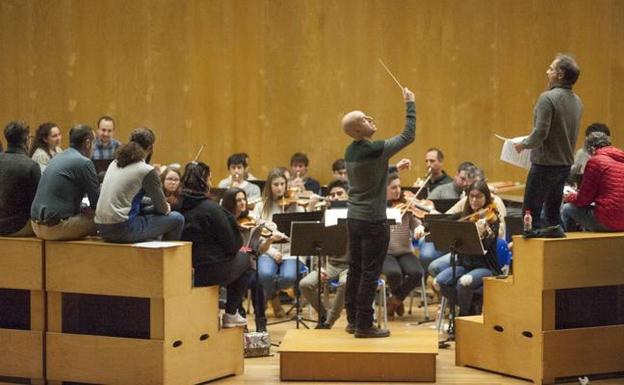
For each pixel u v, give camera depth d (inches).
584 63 536.4
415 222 414.0
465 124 539.8
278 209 427.5
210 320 317.4
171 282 300.5
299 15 540.7
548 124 304.5
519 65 538.0
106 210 299.1
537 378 313.7
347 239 349.4
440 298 435.5
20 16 538.0
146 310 322.3
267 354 356.5
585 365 319.0
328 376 317.4
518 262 318.3
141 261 299.0
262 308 374.6
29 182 313.9
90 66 538.6
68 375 311.7
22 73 539.5
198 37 539.5
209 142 542.6
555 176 311.1
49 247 309.1
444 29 538.0
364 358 315.9
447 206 429.4
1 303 328.8
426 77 539.2
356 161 318.3
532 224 318.7
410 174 543.5
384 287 386.3
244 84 542.3
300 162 504.7
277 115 543.2
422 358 314.5
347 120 318.7
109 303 325.4
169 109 541.0
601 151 327.9
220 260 320.2
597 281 316.2
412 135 317.1
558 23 535.8
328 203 439.5
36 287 310.5
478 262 371.6
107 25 538.0
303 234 347.3
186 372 308.7
